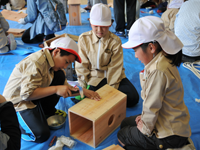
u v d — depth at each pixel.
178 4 3.56
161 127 1.29
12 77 1.56
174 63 1.15
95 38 2.00
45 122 1.66
